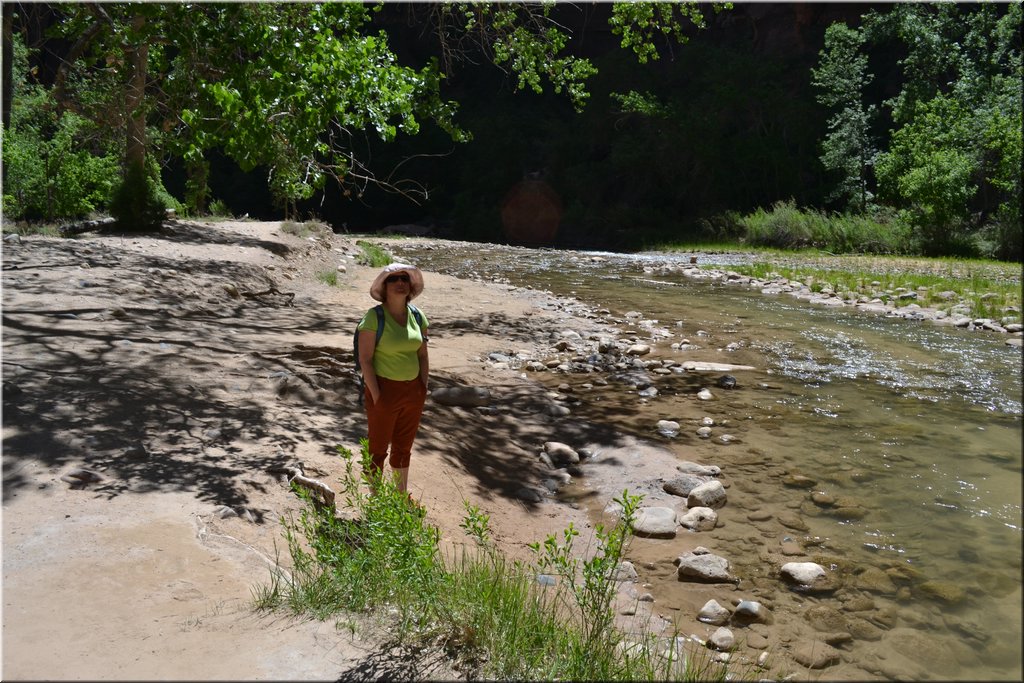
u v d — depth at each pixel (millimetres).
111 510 4469
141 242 17078
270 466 5398
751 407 9000
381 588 3803
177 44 7098
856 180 44062
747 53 52719
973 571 4965
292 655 3230
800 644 4141
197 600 3615
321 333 10977
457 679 3230
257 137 6656
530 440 7777
